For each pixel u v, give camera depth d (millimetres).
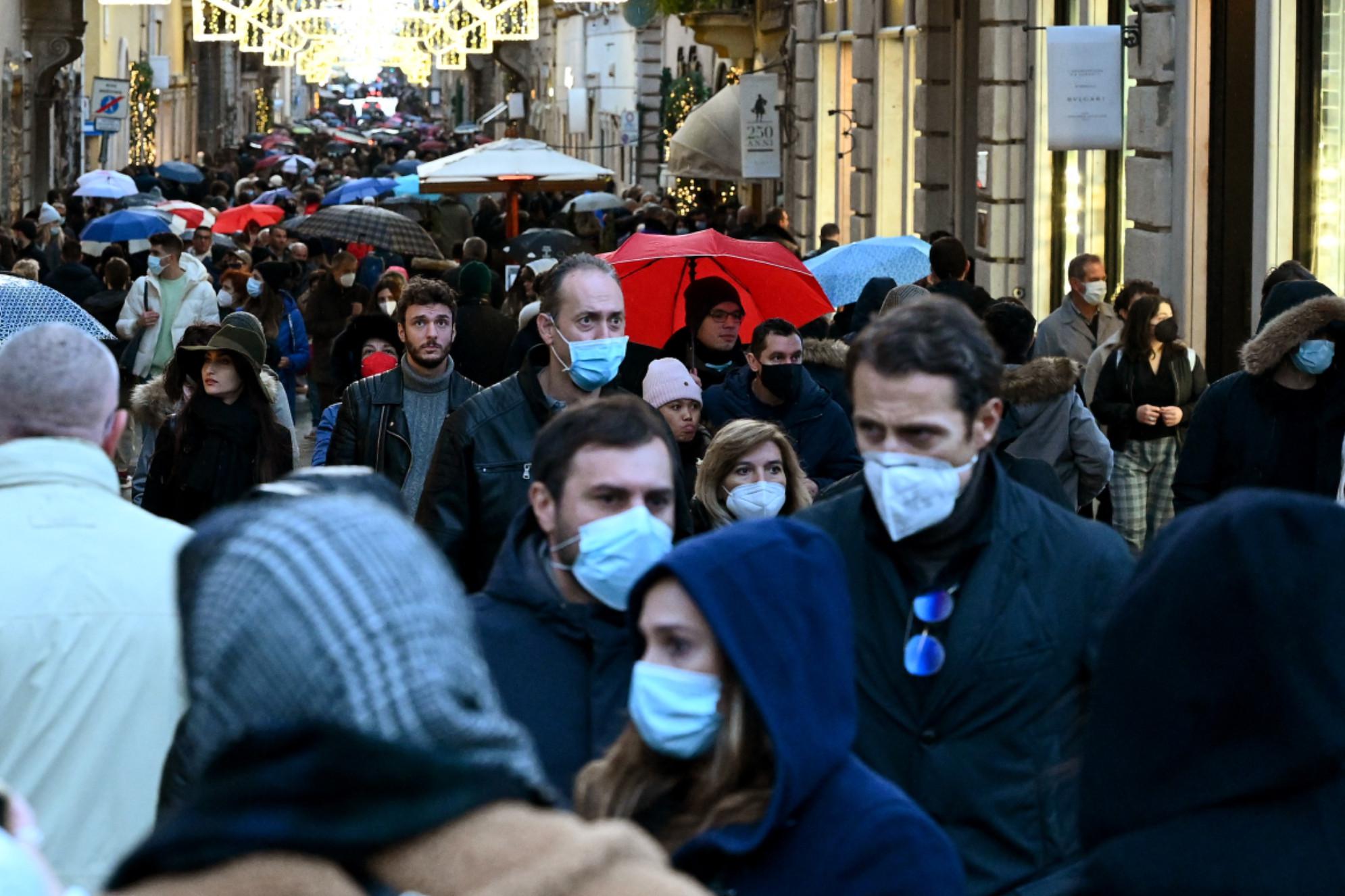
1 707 8844
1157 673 5066
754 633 6395
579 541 8406
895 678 8266
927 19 50344
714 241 21859
